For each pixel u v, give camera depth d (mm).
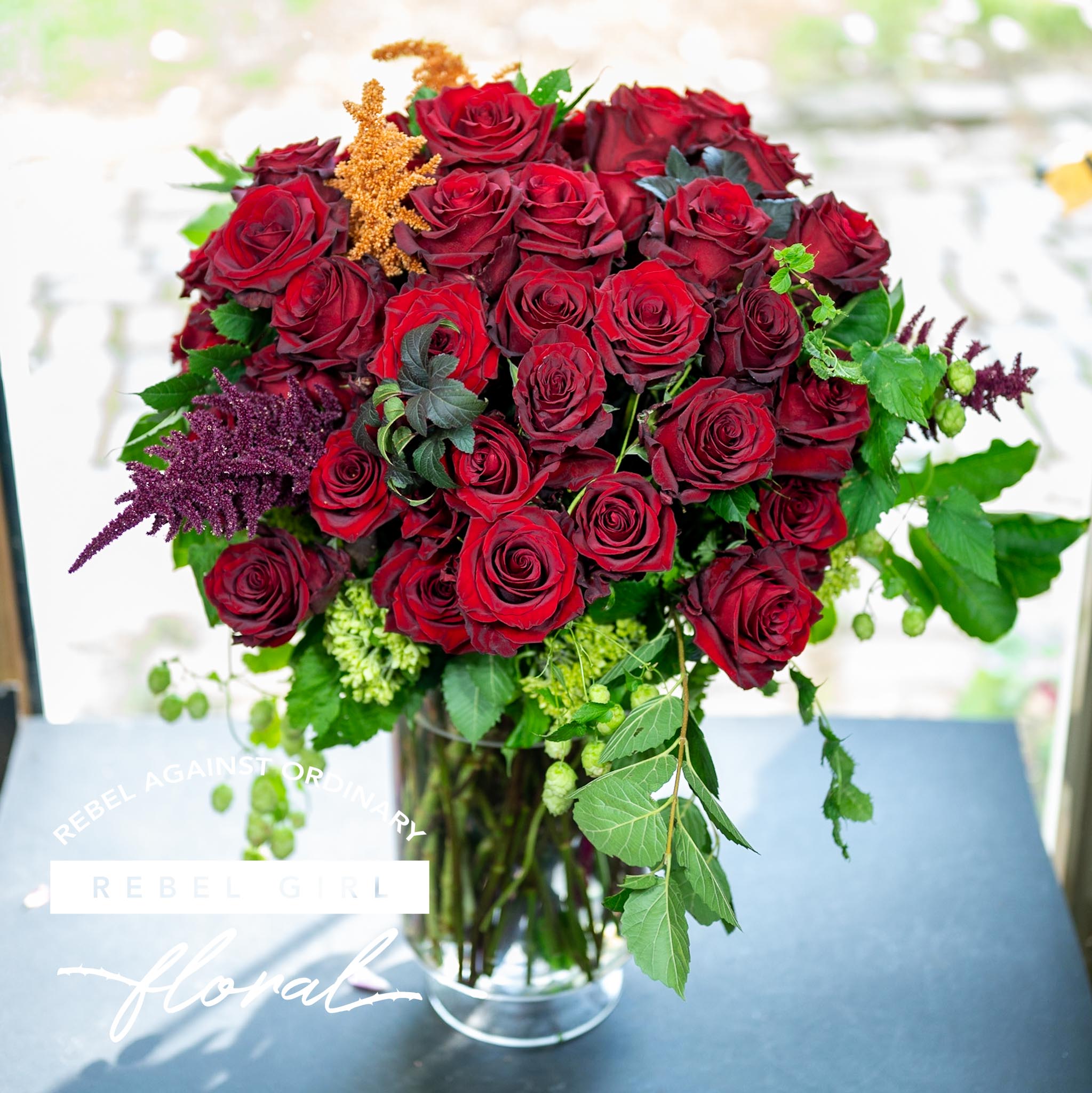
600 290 695
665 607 791
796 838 1157
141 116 1968
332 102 2010
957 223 2195
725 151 791
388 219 725
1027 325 2039
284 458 694
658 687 793
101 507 1726
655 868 687
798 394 720
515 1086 926
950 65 2434
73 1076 927
